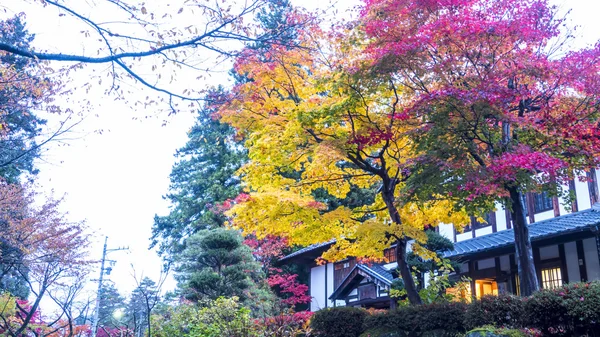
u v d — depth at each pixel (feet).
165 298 75.61
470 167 31.17
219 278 64.59
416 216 45.29
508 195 30.89
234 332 38.52
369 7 36.40
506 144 33.04
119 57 20.11
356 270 70.03
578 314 26.91
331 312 42.80
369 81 34.76
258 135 38.19
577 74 32.27
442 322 35.17
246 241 78.48
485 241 56.03
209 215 97.30
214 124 112.68
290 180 42.83
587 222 44.83
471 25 32.12
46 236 49.14
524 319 30.07
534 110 35.32
